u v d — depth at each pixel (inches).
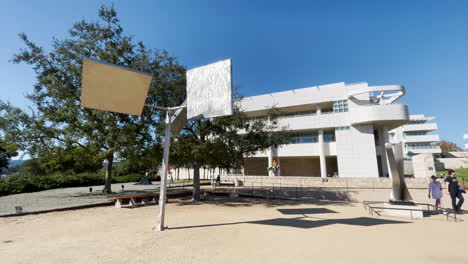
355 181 935.7
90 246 222.1
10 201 530.6
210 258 188.1
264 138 585.9
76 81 634.8
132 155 632.4
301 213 406.9
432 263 173.8
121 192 741.3
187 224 316.8
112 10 691.4
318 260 181.2
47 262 182.4
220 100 293.0
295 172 1501.0
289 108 1412.4
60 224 326.3
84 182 1039.6
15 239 252.1
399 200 385.1
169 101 570.6
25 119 578.6
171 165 577.6
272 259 184.4
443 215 369.1
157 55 603.5
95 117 633.0
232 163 569.6
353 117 1165.7
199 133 553.3
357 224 312.5
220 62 302.8
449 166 2092.8
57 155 634.2
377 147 1240.8
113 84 269.6
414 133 2610.7
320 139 1248.2
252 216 377.7
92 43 657.0
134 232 275.3
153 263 178.2
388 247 211.8
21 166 1652.3
